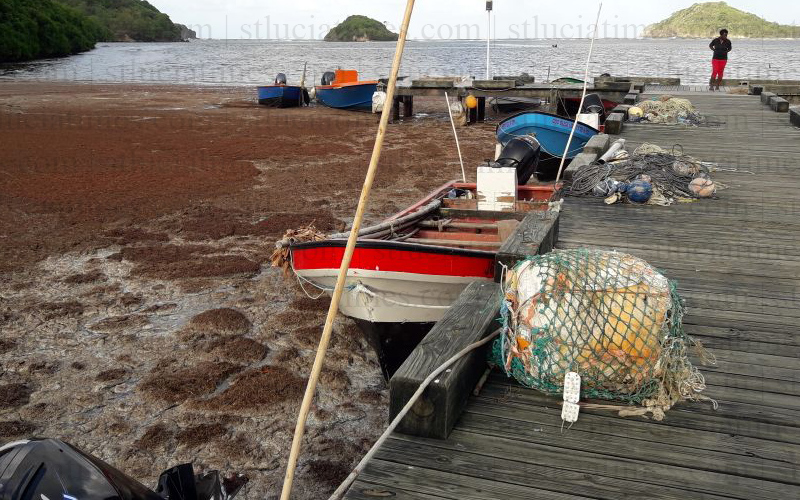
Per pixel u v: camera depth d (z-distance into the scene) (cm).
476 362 375
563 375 354
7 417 547
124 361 643
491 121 2531
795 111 1323
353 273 570
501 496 290
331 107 2961
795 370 397
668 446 325
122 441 518
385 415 564
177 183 1402
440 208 768
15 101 3017
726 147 1112
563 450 322
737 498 288
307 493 465
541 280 362
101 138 1975
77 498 264
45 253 952
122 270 888
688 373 375
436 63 7788
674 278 547
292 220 1130
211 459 498
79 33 9650
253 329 717
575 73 5566
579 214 735
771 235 657
